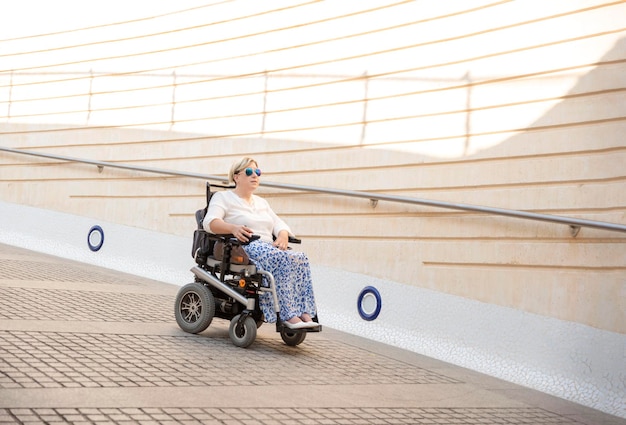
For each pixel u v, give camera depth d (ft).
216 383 12.78
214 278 16.75
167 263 26.89
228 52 25.98
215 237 16.99
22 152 30.83
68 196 30.14
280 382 13.52
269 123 24.54
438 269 19.99
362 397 13.33
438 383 15.74
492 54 19.39
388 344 20.35
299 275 16.53
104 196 29.09
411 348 20.01
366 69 22.13
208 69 26.50
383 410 12.65
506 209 18.47
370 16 22.16
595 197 17.12
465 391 15.38
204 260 17.22
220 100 26.04
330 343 18.58
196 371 13.42
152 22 28.30
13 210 31.53
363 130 22.04
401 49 21.36
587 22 17.66
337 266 22.29
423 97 20.75
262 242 16.66
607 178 16.98
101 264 28.55
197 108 26.71
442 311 19.69
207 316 16.63
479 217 19.25
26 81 31.81
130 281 24.88
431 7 20.72
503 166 18.93
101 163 28.60
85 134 29.89
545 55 18.37
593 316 16.89
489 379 17.47
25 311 16.61
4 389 10.78
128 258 27.94
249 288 16.62
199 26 26.91
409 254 20.66
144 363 13.46
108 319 17.12
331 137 22.82
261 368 14.42
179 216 26.91
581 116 17.56
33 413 9.92
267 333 18.60
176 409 10.97
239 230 16.39
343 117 22.58
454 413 13.24
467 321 19.16
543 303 17.83
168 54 27.76
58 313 16.96
